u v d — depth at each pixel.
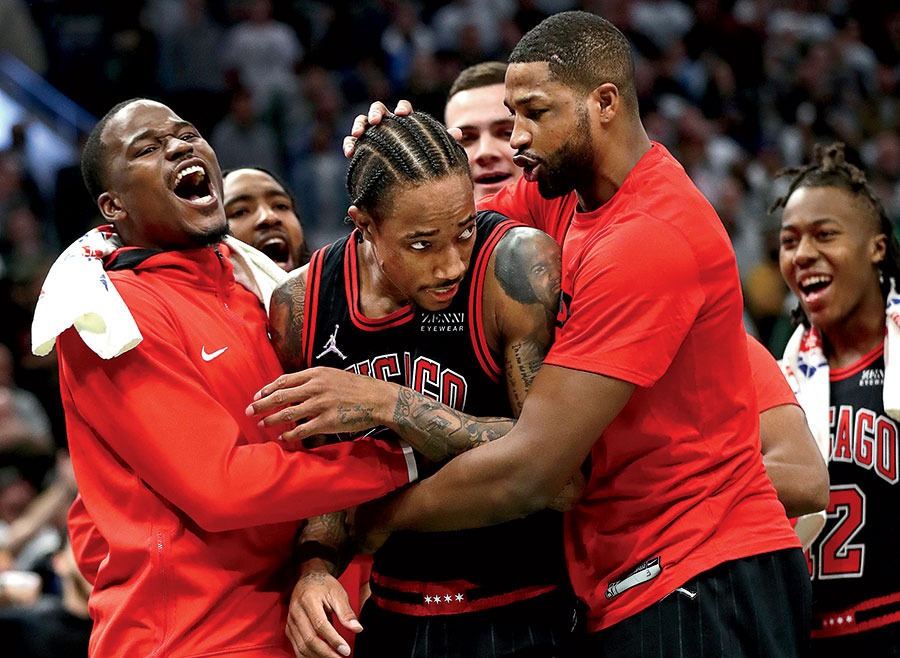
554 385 3.07
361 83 13.13
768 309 9.88
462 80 4.61
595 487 3.37
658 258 3.08
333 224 11.77
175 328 3.34
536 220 3.74
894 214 11.92
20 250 10.88
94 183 3.57
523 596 3.34
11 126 11.80
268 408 3.13
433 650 3.30
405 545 3.38
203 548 3.29
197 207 3.48
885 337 4.25
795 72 14.28
